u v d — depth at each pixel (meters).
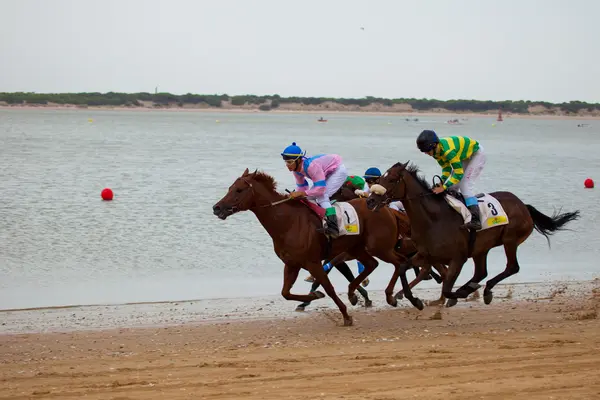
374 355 9.30
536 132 132.25
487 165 46.47
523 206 12.57
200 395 7.41
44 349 10.23
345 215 11.73
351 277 13.34
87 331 11.38
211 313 12.71
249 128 117.75
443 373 8.12
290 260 11.41
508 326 11.55
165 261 16.86
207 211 23.81
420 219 11.45
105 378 8.30
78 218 21.92
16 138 66.38
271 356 9.41
